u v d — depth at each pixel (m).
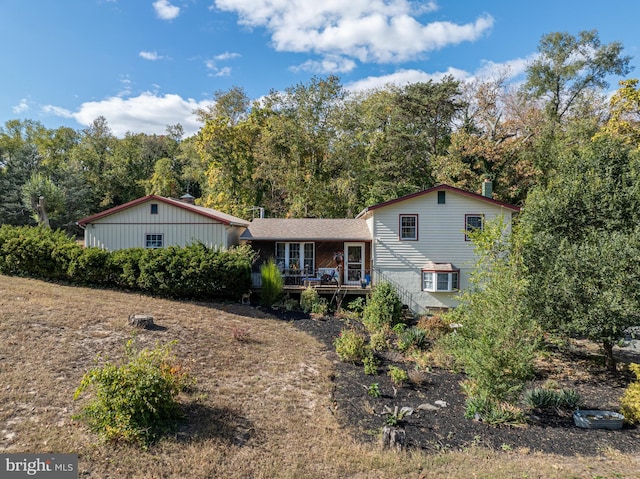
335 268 20.77
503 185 30.78
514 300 9.05
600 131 27.62
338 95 36.50
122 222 19.61
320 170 36.44
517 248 10.80
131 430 6.04
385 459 6.61
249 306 17.44
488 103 35.38
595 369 13.06
